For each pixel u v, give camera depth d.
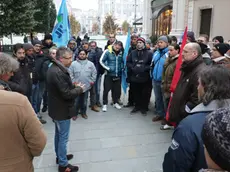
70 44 6.67
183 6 16.47
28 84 4.14
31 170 1.76
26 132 1.61
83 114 5.38
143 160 3.54
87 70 5.16
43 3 24.27
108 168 3.32
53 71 2.88
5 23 15.22
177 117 2.91
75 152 3.78
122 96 7.21
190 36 5.01
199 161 1.36
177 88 2.99
